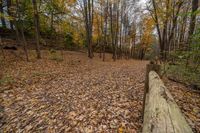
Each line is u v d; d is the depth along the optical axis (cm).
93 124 268
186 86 449
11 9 893
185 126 97
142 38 2552
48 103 388
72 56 1443
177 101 333
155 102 141
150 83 212
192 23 516
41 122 291
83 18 1775
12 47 1115
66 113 321
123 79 639
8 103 395
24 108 362
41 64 892
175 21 908
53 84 586
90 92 471
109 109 325
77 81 633
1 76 602
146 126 111
